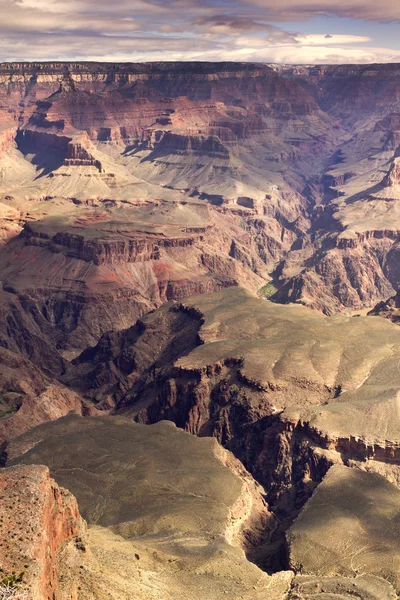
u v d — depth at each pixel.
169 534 168.00
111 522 174.25
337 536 167.75
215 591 141.75
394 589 151.38
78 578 122.19
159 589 136.12
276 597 144.88
